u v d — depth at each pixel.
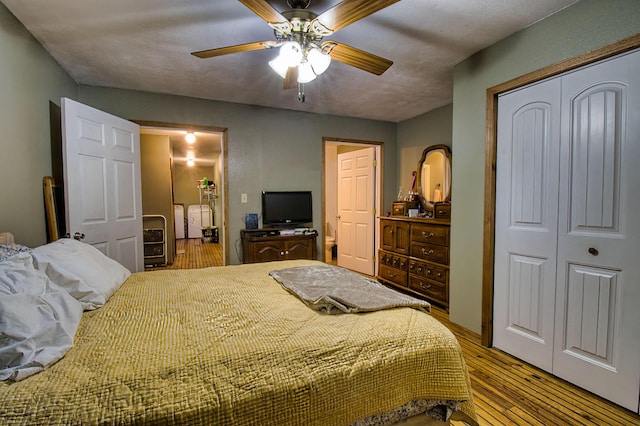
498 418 1.63
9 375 0.81
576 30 1.81
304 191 4.05
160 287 1.71
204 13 1.85
